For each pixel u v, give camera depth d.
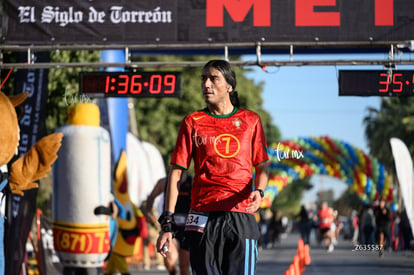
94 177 15.62
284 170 44.75
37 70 16.41
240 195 8.27
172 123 54.28
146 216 16.81
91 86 16.80
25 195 15.58
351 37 15.93
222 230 8.19
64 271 15.88
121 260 19.38
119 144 21.77
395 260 33.25
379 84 16.66
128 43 16.05
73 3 16.06
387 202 44.22
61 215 15.63
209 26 15.99
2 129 11.23
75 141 15.56
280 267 28.50
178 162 8.42
